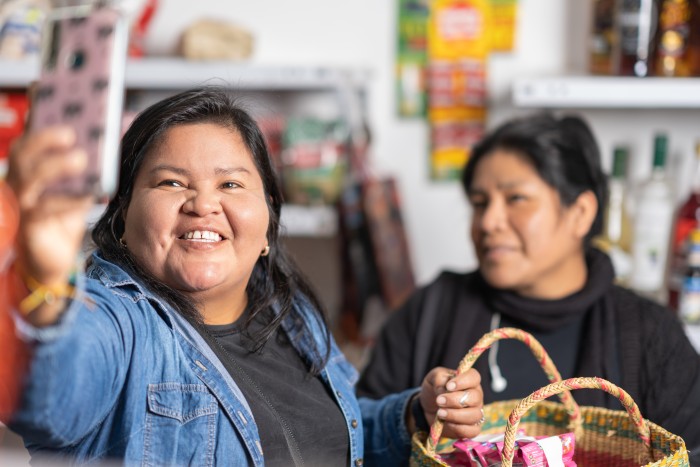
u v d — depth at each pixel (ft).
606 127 8.93
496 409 4.89
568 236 6.19
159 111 4.29
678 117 8.82
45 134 2.84
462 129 9.16
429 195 9.32
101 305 3.75
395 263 8.45
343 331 8.66
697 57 7.95
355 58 9.21
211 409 4.01
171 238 4.11
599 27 8.25
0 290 2.99
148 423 3.86
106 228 4.34
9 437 4.65
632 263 8.24
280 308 4.70
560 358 6.09
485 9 9.00
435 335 6.43
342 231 8.46
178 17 9.25
